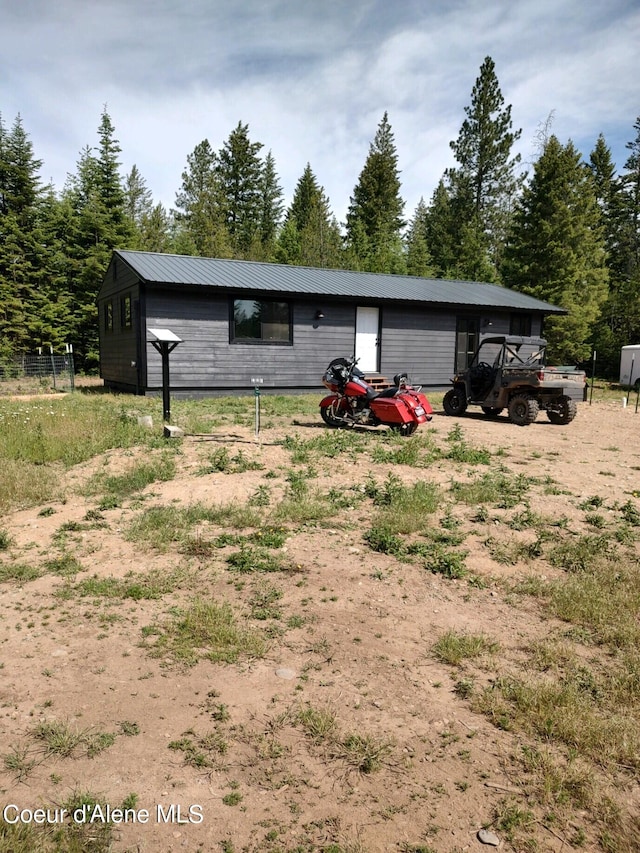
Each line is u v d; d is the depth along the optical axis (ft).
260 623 11.64
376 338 55.52
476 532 17.33
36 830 6.69
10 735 8.28
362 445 28.73
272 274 53.72
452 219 143.13
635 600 12.95
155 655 10.39
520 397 39.47
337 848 6.55
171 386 46.24
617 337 98.02
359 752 8.09
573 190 95.86
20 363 71.31
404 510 18.56
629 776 7.91
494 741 8.45
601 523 18.10
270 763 7.86
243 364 48.96
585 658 10.79
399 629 11.66
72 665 10.05
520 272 92.63
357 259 120.67
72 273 94.63
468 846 6.66
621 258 121.90
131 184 162.50
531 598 13.30
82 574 13.80
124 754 7.94
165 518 17.29
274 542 15.69
